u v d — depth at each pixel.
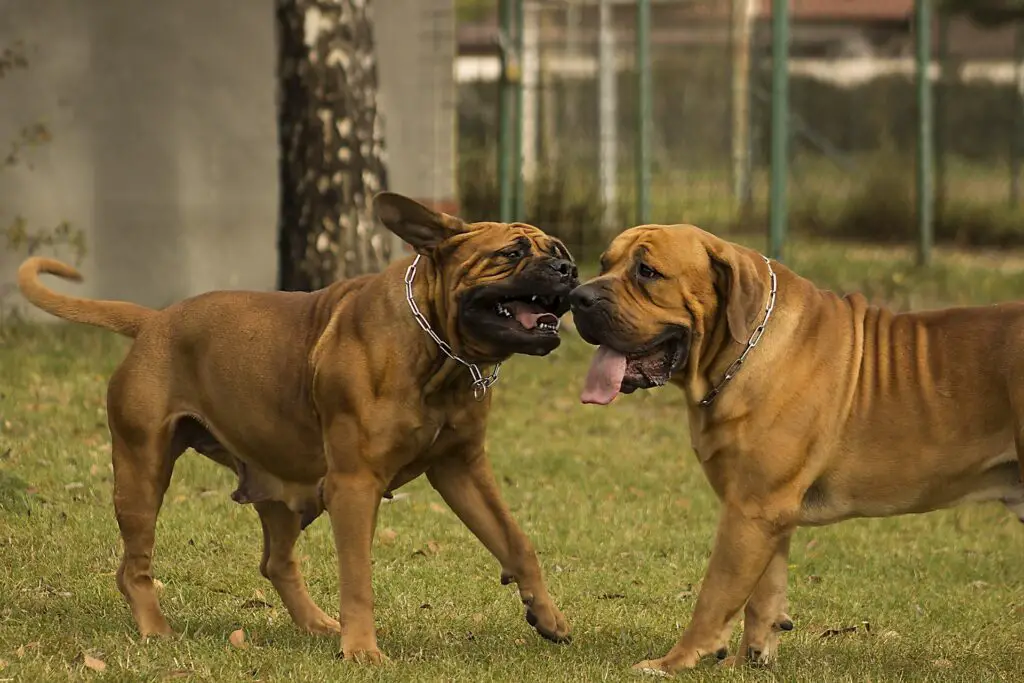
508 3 22.89
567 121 36.94
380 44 21.73
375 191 18.05
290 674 7.86
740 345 7.95
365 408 8.16
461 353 8.04
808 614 10.43
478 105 36.75
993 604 10.87
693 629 8.12
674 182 40.59
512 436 15.73
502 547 8.80
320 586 10.55
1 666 7.86
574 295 7.73
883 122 39.47
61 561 10.60
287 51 17.78
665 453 15.45
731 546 8.03
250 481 8.98
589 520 12.84
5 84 20.12
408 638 9.12
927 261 27.03
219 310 8.88
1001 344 7.98
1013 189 34.53
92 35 20.58
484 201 27.12
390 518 12.54
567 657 8.58
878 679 8.27
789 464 7.97
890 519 13.69
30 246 19.98
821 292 8.29
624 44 41.56
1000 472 8.10
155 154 20.97
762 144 39.50
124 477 8.87
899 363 8.12
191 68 21.05
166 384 8.88
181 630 9.11
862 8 43.06
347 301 8.49
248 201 21.50
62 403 15.34
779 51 22.17
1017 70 35.09
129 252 20.91
